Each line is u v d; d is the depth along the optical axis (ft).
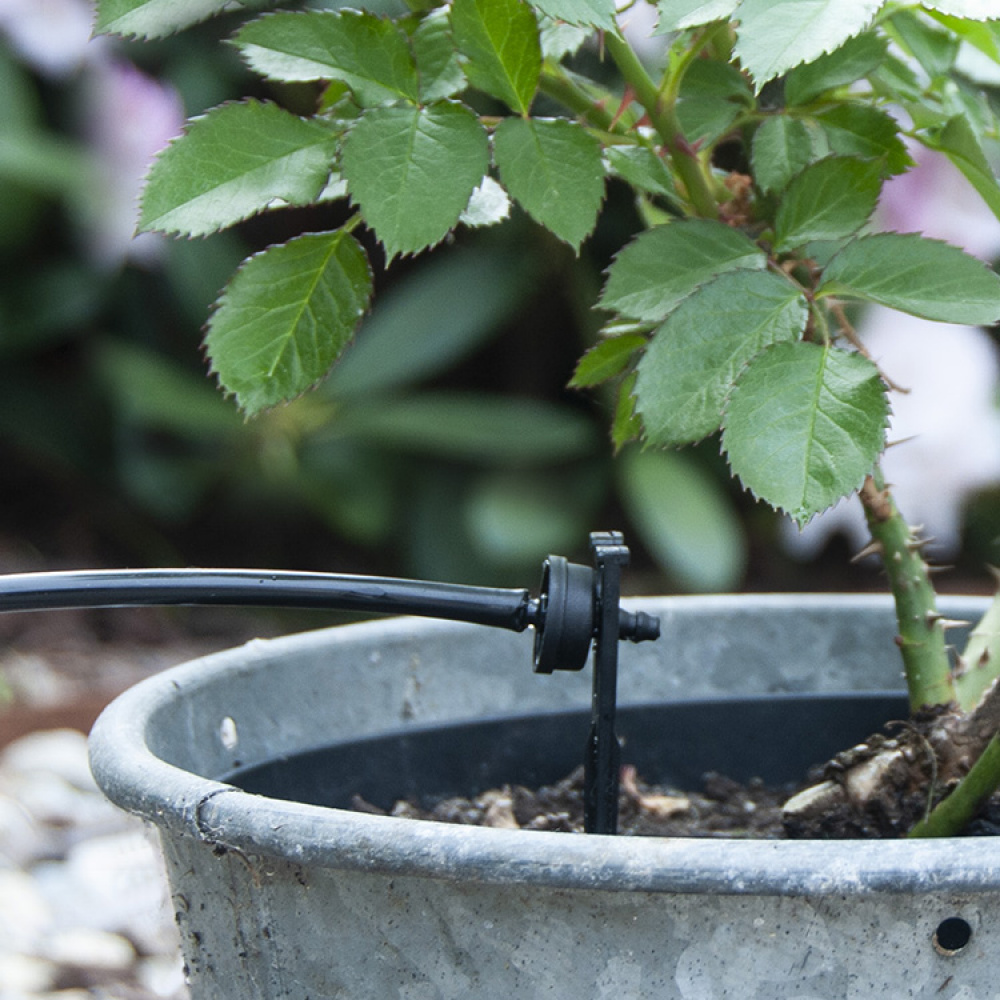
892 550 2.54
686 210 2.47
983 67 2.52
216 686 2.52
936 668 2.52
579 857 2.16
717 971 2.18
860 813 2.50
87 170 6.68
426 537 7.42
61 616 7.36
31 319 7.37
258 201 2.31
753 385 2.24
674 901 2.18
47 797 4.93
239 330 2.37
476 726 2.65
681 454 7.44
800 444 2.23
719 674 2.74
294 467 7.25
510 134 2.31
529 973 2.20
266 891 2.26
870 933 2.18
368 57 2.31
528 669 2.70
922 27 2.44
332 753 2.58
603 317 7.18
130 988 3.57
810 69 2.41
